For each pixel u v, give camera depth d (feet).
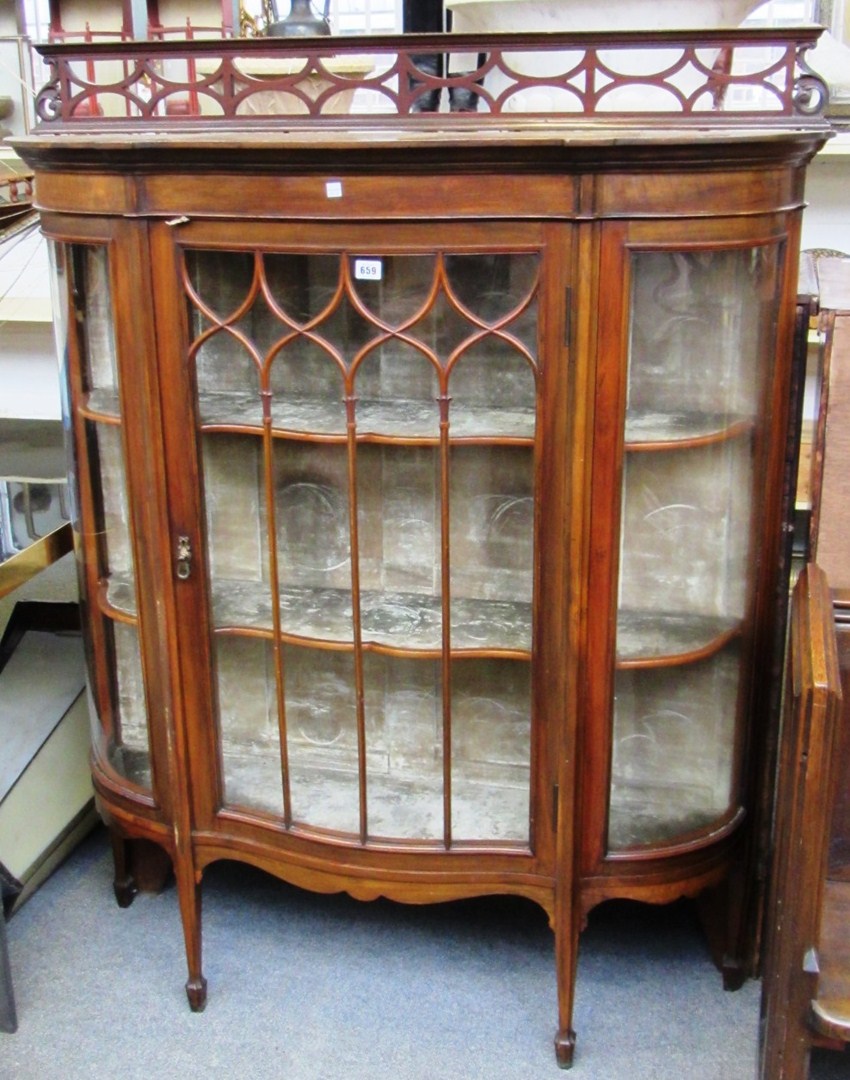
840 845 4.41
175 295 4.61
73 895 6.23
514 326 4.42
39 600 7.52
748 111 4.43
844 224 7.01
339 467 4.93
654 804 5.18
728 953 5.47
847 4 6.70
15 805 6.03
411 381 4.75
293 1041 5.20
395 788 5.25
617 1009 5.40
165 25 5.82
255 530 5.14
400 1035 5.24
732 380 4.72
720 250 4.33
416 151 4.15
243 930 5.94
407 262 4.41
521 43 4.33
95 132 4.70
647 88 5.02
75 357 5.08
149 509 4.92
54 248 4.95
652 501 4.75
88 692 5.79
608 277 4.25
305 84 5.26
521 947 5.81
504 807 5.12
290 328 4.61
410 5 5.68
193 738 5.19
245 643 5.18
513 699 5.01
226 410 4.86
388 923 5.99
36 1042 5.19
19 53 7.37
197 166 4.40
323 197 4.32
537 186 4.18
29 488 6.67
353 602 4.93
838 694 3.48
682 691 5.04
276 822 5.19
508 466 4.79
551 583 4.66
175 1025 5.30
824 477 4.42
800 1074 3.89
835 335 4.38
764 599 4.99
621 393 4.41
